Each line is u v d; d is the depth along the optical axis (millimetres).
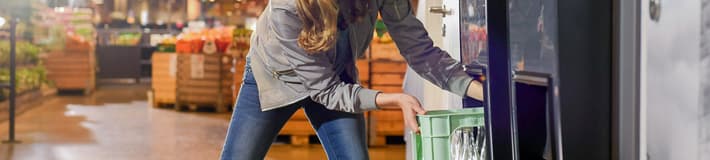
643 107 1355
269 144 2693
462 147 2139
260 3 12383
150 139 7387
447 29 3428
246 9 12773
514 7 1557
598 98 1382
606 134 1384
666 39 1251
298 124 6883
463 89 2391
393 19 2537
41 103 12148
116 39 20500
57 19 14875
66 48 14523
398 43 2570
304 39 2318
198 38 10742
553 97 1394
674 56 1229
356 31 2518
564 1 1365
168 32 20484
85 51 14656
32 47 11797
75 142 7156
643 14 1339
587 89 1389
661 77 1275
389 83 6809
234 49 8938
